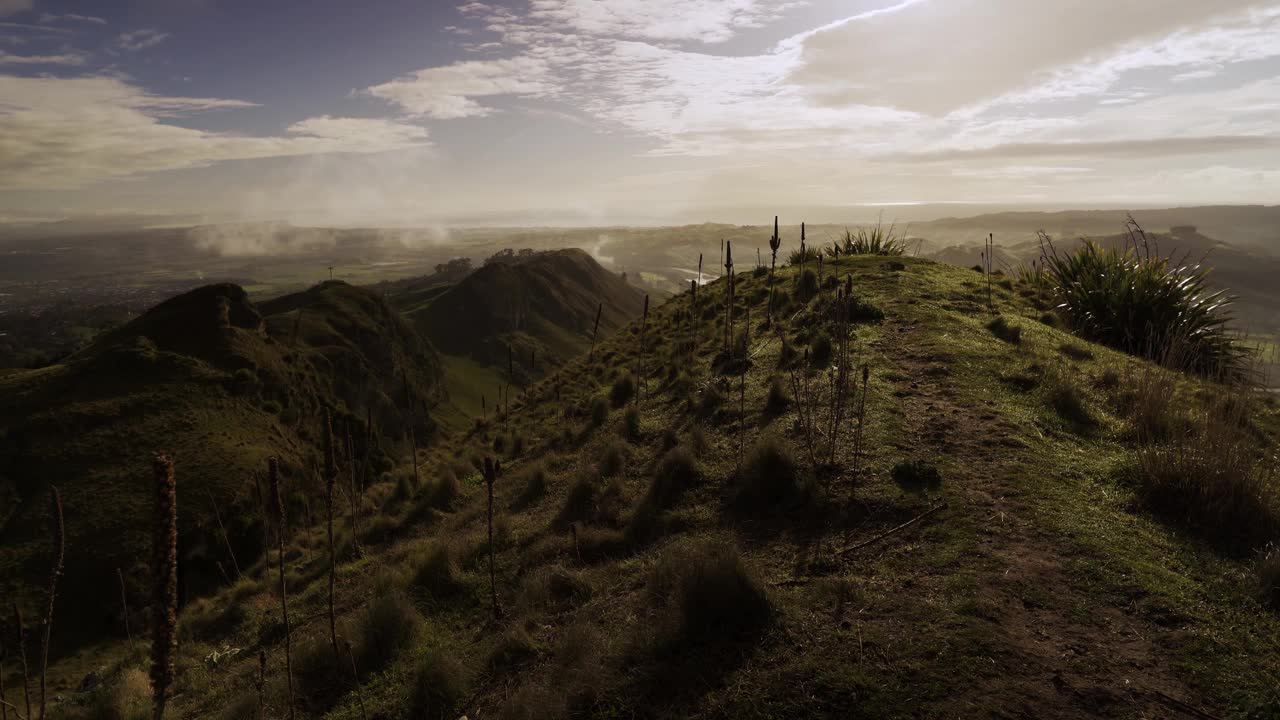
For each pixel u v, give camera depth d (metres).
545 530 7.66
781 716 3.68
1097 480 6.01
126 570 19.95
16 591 19.09
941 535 5.29
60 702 8.70
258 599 9.63
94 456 24.78
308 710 5.49
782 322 12.93
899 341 10.47
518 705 4.30
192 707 6.55
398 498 12.38
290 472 25.31
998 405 7.86
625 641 4.60
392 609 6.18
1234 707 3.38
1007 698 3.55
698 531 6.33
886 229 21.73
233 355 31.64
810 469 6.61
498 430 14.66
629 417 10.06
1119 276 12.20
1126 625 4.08
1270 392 7.71
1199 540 4.98
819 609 4.57
